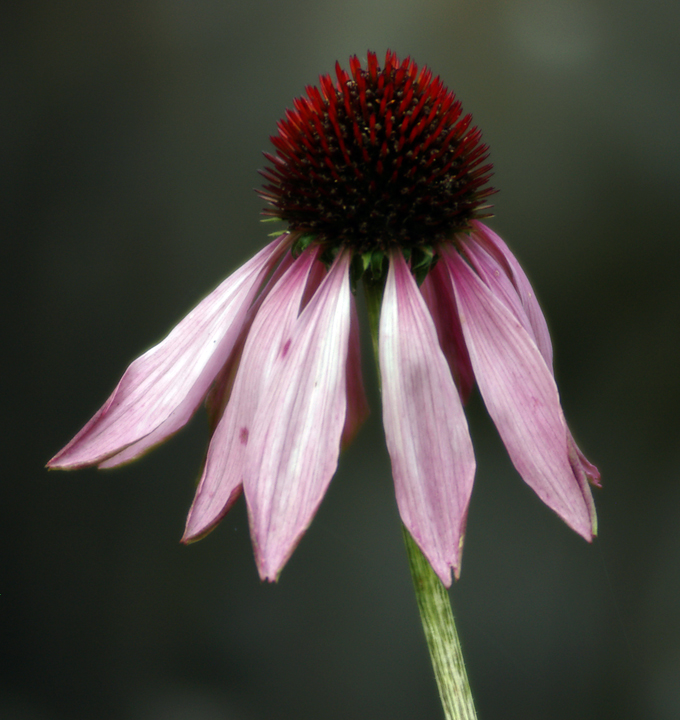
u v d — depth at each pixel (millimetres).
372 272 445
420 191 448
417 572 437
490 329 442
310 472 428
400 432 430
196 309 454
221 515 437
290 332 440
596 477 447
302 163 452
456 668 433
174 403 446
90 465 438
